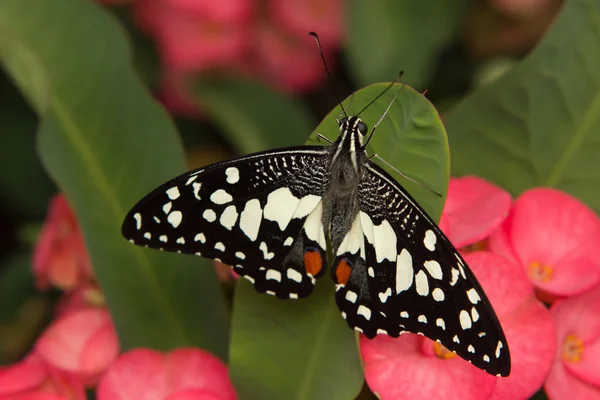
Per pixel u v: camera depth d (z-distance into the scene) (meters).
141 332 0.51
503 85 0.51
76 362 0.53
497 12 0.62
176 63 0.65
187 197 0.48
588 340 0.50
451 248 0.47
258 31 0.66
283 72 0.66
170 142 0.52
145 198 0.47
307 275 0.48
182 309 0.51
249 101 0.65
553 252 0.51
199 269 0.52
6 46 0.51
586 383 0.50
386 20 0.60
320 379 0.49
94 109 0.52
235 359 0.49
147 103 0.52
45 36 0.52
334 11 0.64
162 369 0.50
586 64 0.51
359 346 0.48
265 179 0.48
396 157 0.48
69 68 0.52
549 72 0.51
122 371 0.50
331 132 0.49
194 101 0.65
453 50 0.64
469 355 0.46
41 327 0.67
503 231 0.50
